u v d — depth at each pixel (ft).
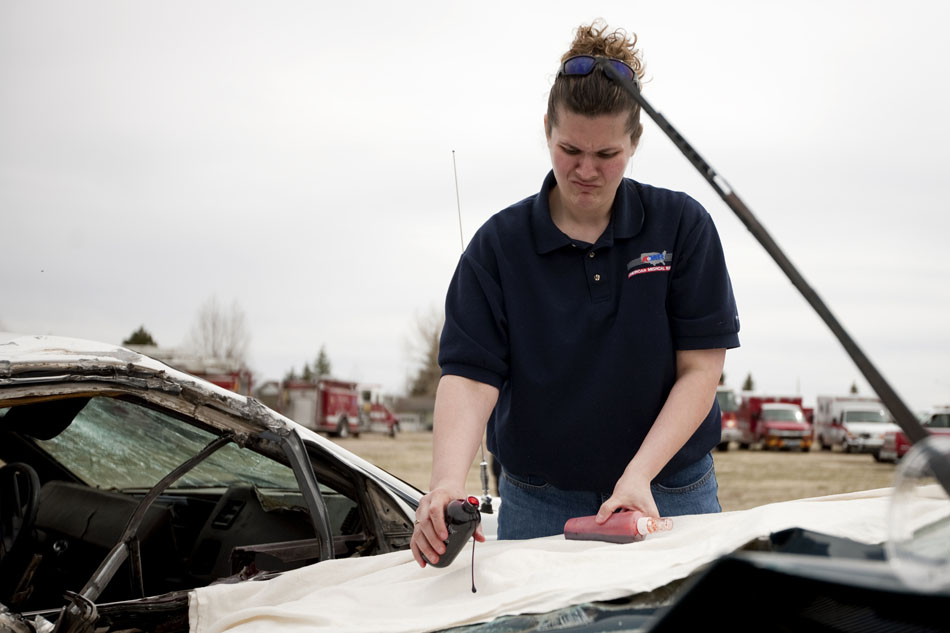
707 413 6.79
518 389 7.04
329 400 109.50
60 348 6.63
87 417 8.71
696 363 6.88
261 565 7.66
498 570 5.42
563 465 7.07
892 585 2.60
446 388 6.81
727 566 2.80
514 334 6.97
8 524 8.18
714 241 7.03
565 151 6.39
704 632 2.95
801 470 61.46
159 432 8.64
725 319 6.88
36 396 6.33
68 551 8.82
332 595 5.74
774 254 4.13
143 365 6.81
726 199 4.35
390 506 8.63
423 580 5.59
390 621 4.92
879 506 5.54
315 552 8.06
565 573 5.15
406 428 186.50
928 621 2.68
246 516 8.99
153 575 8.75
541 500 7.36
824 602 2.88
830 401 93.86
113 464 9.27
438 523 5.32
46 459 9.51
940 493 3.37
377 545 8.42
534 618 4.53
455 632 4.62
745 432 98.32
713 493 7.50
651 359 6.84
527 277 6.97
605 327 6.88
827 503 5.73
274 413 7.58
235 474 9.10
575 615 4.47
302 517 8.74
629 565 5.10
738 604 2.92
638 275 6.84
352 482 8.51
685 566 4.70
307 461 7.65
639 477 6.20
